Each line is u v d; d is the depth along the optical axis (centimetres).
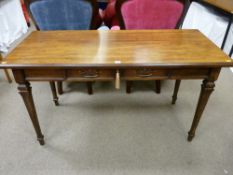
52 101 184
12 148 139
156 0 150
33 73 103
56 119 164
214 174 123
